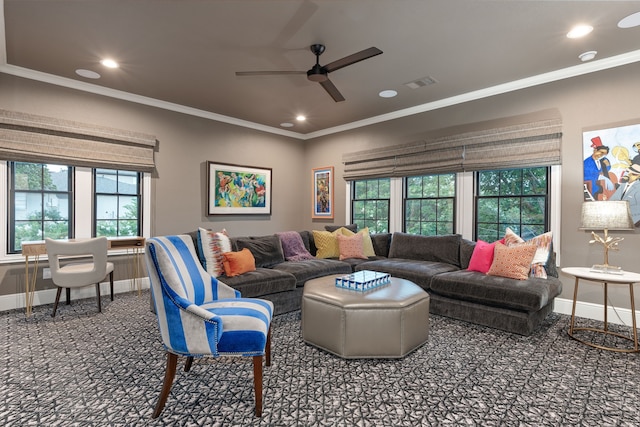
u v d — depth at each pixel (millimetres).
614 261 3213
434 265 3805
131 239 3939
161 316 1768
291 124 5637
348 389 2020
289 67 3422
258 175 5672
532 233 3770
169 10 2455
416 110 4672
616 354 2508
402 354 2412
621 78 3162
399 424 1694
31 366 2268
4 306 3533
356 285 2693
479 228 4184
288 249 4328
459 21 2586
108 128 4082
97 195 4172
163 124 4598
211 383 2080
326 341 2508
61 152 3764
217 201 5141
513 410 1813
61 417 1723
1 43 2943
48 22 2611
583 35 2781
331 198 5879
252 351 1754
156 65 3393
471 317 3133
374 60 3256
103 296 4082
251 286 3170
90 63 3357
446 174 4469
